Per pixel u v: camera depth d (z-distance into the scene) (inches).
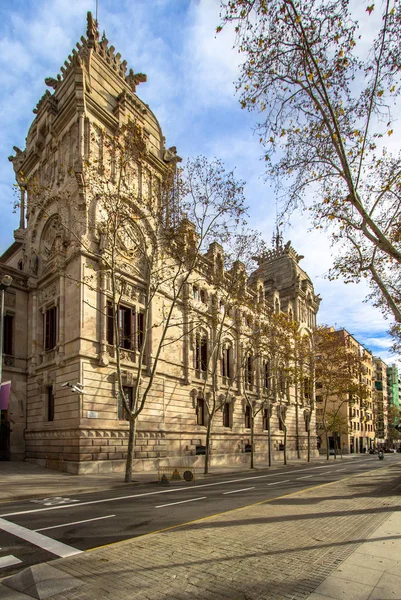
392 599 201.2
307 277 2652.6
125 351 1165.7
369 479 874.8
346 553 281.0
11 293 1272.1
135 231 1152.2
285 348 1619.1
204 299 1594.5
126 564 261.7
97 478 883.4
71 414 1027.9
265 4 390.0
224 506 515.8
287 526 372.8
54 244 1211.2
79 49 1283.2
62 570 251.6
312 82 418.0
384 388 4692.4
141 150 992.2
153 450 1192.2
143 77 1422.2
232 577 236.2
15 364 1242.6
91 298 1087.6
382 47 401.1
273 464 1600.6
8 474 946.7
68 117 1215.6
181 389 1391.5
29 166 1457.9
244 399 1763.0
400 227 762.2
